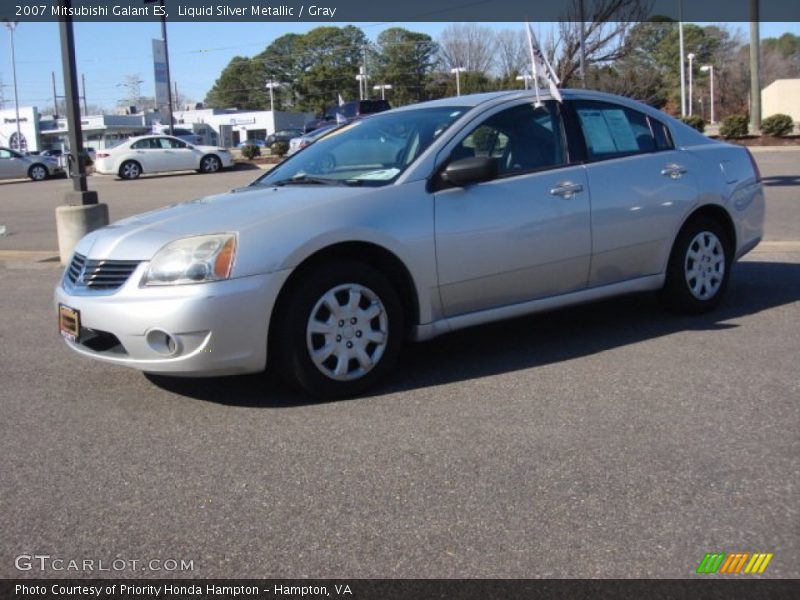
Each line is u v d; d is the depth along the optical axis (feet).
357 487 11.42
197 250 13.76
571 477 11.51
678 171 19.35
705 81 244.22
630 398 14.60
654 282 19.30
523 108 17.61
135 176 91.91
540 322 20.53
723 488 11.07
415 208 15.42
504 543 9.86
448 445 12.75
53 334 21.02
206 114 241.55
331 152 18.12
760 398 14.40
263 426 13.83
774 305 21.39
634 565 9.32
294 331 14.30
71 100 32.99
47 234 43.93
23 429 14.10
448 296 15.96
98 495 11.47
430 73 247.70
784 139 86.48
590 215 17.56
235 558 9.75
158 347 13.82
